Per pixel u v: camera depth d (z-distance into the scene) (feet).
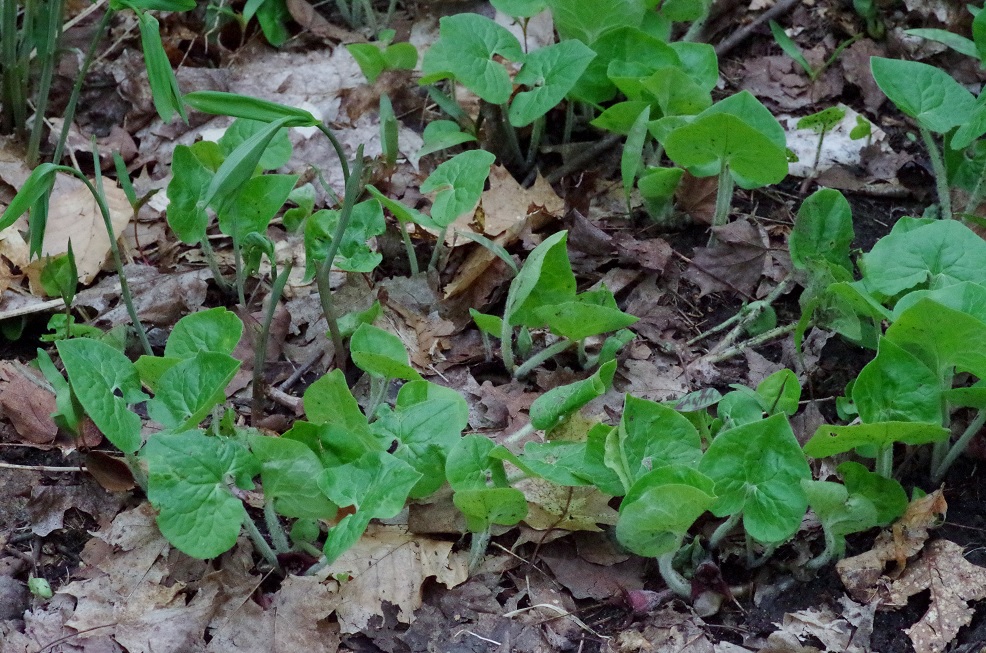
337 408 7.75
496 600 7.77
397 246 8.73
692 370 8.39
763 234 8.79
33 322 8.48
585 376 8.34
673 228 8.89
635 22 8.91
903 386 7.70
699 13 9.21
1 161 8.92
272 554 7.75
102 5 9.68
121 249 8.74
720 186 8.62
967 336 7.60
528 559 7.87
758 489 7.61
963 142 8.32
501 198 8.89
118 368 7.62
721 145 8.38
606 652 7.66
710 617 7.74
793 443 7.57
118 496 7.97
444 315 8.57
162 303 8.51
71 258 7.91
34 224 7.84
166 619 7.66
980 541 7.86
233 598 7.70
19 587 7.75
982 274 7.89
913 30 8.82
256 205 8.35
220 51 9.61
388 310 8.54
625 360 8.42
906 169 9.10
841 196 8.32
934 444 7.98
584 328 8.13
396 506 7.43
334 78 9.52
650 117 8.87
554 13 8.95
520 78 8.80
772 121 8.48
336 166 9.12
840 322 8.19
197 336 7.88
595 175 8.95
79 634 7.64
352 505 7.61
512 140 9.11
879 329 8.08
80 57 9.43
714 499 7.37
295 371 8.37
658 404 7.68
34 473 8.02
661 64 8.91
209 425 8.16
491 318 8.20
